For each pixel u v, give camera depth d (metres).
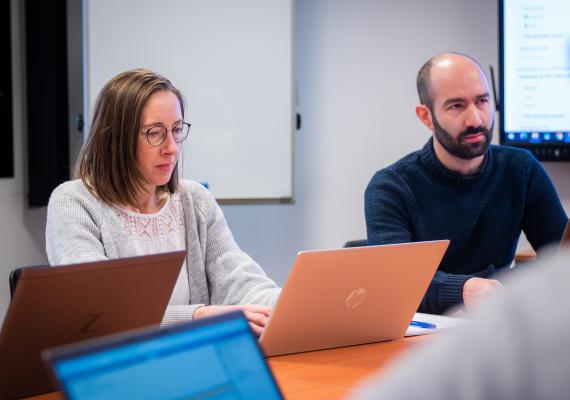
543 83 3.50
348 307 1.62
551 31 3.48
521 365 0.40
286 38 3.71
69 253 1.82
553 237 2.53
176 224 2.07
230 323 1.00
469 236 2.50
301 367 1.54
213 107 3.69
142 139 1.91
